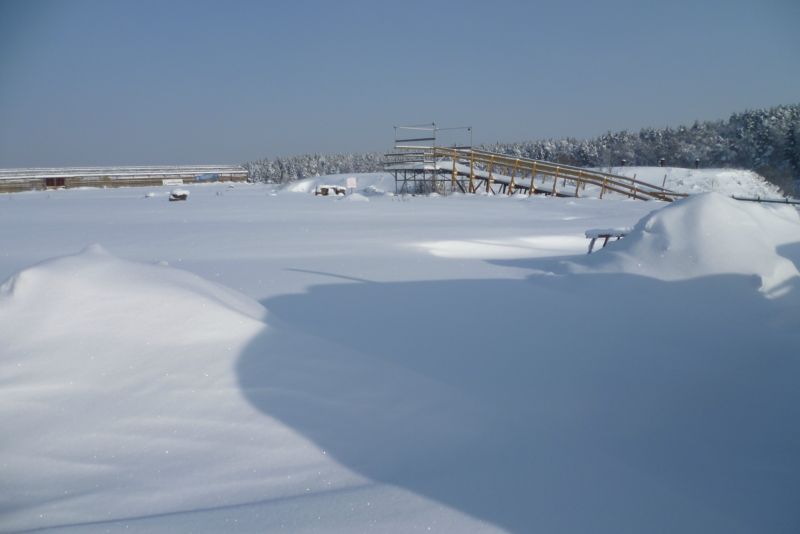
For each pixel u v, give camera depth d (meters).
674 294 6.30
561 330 5.55
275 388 4.05
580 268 7.53
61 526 2.73
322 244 13.23
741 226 6.81
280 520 2.74
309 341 4.73
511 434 3.57
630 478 3.07
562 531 2.63
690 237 6.81
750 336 5.15
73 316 4.20
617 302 6.33
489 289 7.62
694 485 3.01
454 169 37.66
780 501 2.87
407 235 14.87
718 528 2.65
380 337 5.41
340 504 2.86
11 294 4.32
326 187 40.00
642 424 3.70
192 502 2.93
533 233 15.19
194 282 5.14
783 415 3.78
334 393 4.06
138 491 3.02
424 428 3.65
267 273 9.13
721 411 3.86
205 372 4.10
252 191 47.66
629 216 20.08
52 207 28.23
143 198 37.22
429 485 3.02
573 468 3.17
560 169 34.88
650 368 4.55
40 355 3.95
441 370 4.55
